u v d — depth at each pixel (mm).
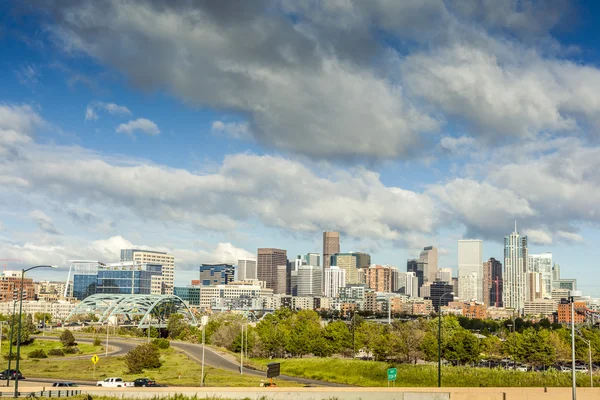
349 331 198250
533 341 163250
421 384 124250
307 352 187000
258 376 136250
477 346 161500
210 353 189875
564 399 90188
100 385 106812
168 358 170000
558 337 190625
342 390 88375
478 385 120875
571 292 84688
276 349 188375
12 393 88312
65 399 79375
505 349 186875
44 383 111375
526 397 89875
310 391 87750
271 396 86688
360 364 144375
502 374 127250
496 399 89562
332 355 196875
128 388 86688
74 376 128750
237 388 87312
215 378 125375
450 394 89438
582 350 171000
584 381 121062
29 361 162375
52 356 181250
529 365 178625
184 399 81875
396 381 128375
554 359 163875
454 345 161875
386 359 178250
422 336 181125
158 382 115688
